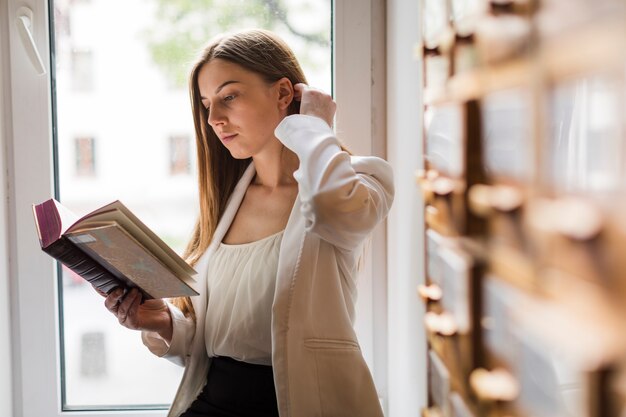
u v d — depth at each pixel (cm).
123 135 150
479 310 65
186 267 106
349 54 145
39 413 148
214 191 130
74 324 152
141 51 149
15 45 142
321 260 111
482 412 63
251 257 120
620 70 35
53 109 147
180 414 124
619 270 36
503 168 56
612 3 36
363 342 149
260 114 120
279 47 123
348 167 103
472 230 65
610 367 37
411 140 113
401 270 125
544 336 46
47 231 103
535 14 46
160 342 129
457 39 69
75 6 147
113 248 100
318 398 108
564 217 41
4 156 144
